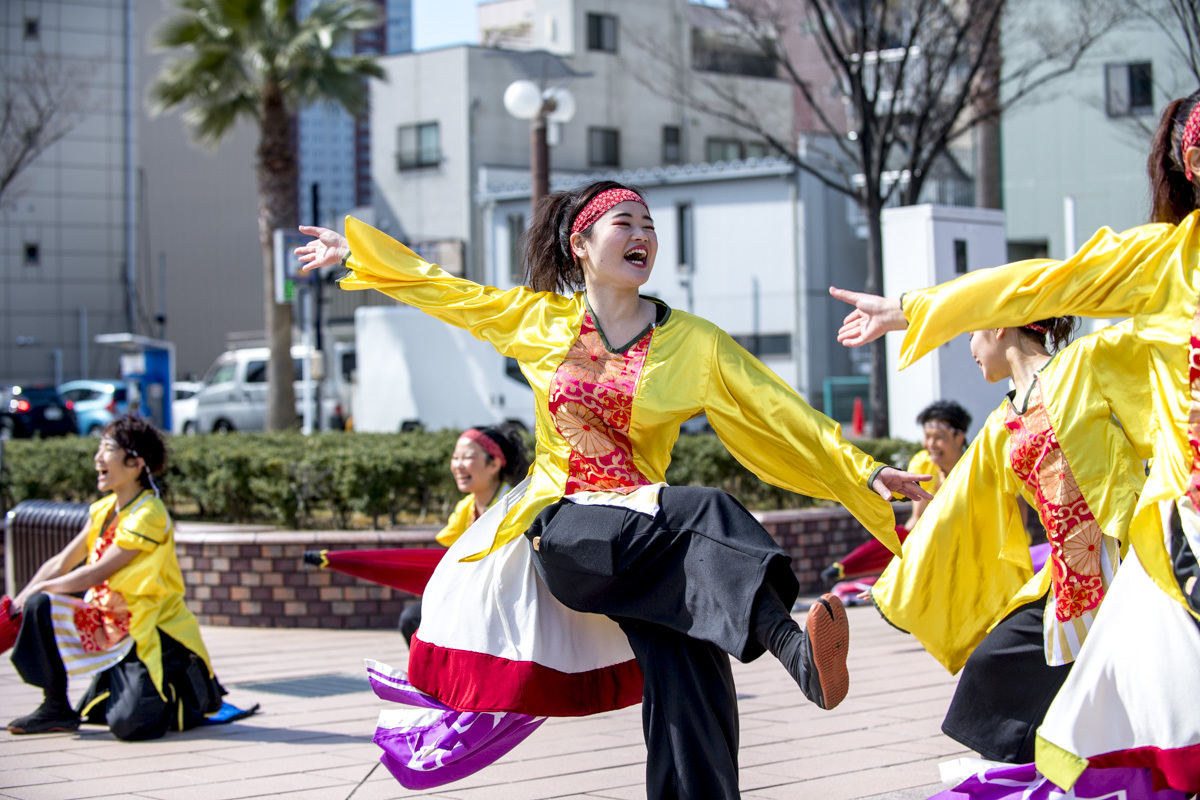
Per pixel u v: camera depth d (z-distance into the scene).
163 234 46.34
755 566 3.12
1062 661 3.76
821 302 29.41
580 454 3.51
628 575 3.31
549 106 13.84
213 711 5.70
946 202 26.86
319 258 3.95
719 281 30.02
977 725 3.92
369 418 24.00
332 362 31.20
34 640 5.50
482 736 3.63
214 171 47.31
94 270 40.59
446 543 6.28
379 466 9.27
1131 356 3.66
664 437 3.55
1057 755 3.08
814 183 29.22
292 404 22.84
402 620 6.31
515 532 3.46
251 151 48.16
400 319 23.81
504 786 4.57
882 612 4.07
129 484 5.77
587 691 3.59
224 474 10.09
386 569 5.73
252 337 45.16
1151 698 3.05
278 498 9.62
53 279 40.19
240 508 10.32
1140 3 16.42
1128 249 3.37
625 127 37.72
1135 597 3.19
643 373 3.46
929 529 4.07
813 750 5.02
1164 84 19.72
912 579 4.06
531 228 3.81
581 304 3.64
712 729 3.26
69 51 39.75
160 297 44.62
